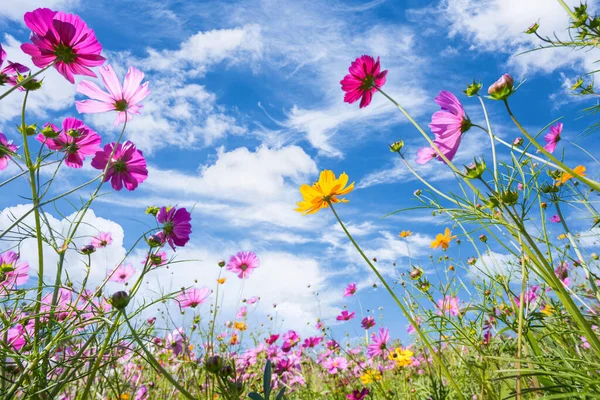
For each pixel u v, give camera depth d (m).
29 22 0.34
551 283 0.26
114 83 0.45
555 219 0.49
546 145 0.47
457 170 0.29
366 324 0.85
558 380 0.30
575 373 0.26
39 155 0.39
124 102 0.45
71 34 0.35
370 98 0.45
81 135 0.47
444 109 0.34
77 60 0.37
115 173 0.47
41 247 0.37
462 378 0.47
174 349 0.66
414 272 0.48
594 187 0.23
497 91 0.28
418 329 0.32
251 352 0.85
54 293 0.37
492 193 0.28
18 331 0.39
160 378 0.67
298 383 0.83
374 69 0.44
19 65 0.39
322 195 0.38
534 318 0.34
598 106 0.43
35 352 0.33
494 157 0.29
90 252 0.43
